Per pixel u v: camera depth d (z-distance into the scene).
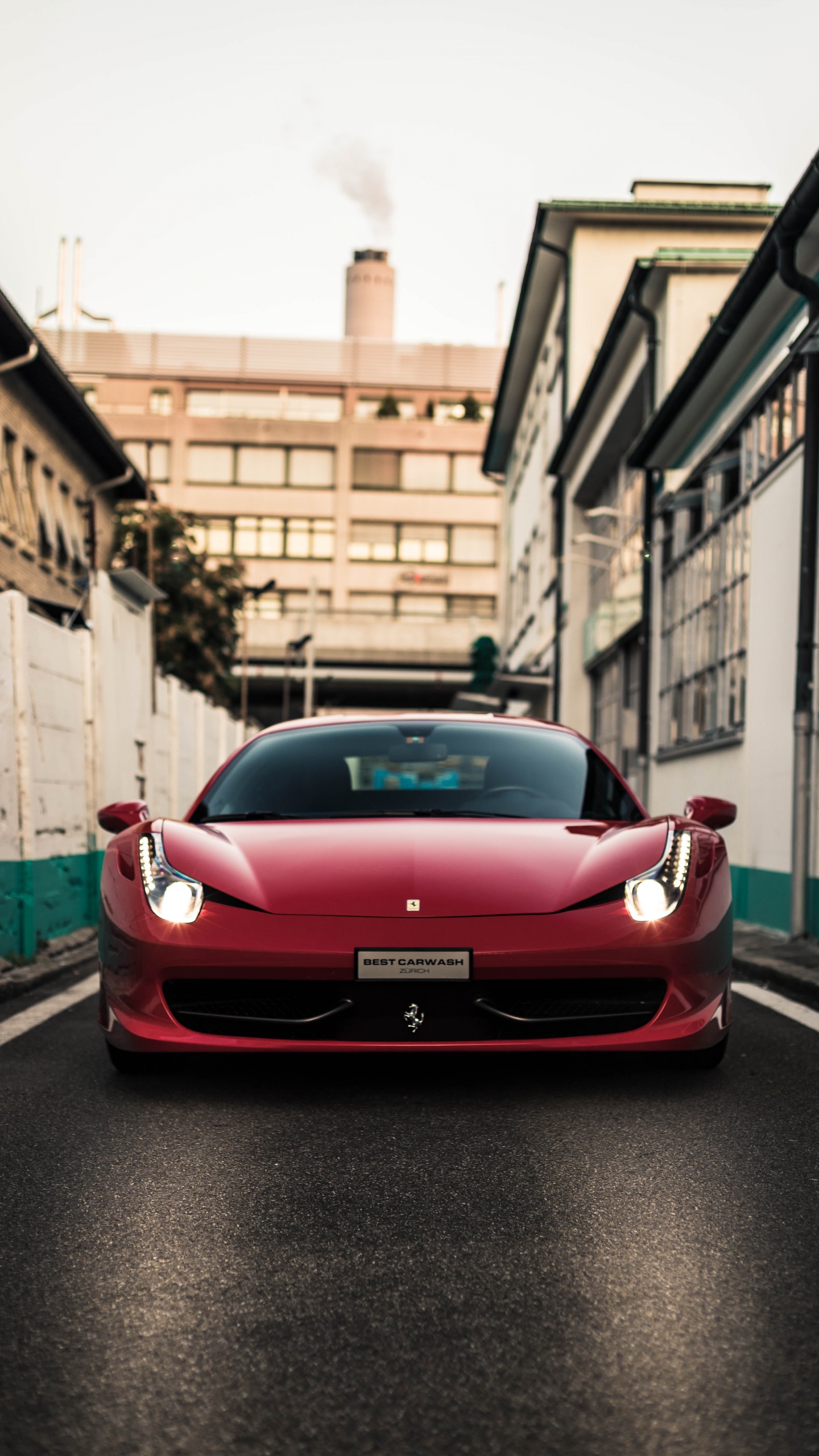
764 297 10.30
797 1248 2.62
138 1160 3.26
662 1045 3.82
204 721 17.44
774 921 10.02
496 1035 3.76
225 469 58.75
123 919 3.97
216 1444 1.85
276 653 48.97
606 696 22.33
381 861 4.02
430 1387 2.02
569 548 24.53
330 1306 2.33
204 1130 3.55
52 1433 1.88
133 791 12.05
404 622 49.91
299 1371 2.07
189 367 62.16
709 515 12.92
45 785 8.37
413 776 4.88
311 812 4.67
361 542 58.66
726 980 4.05
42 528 21.61
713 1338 2.18
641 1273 2.48
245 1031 3.82
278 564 58.44
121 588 12.32
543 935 3.75
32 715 8.12
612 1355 2.12
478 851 4.10
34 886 7.72
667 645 14.91
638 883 3.95
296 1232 2.73
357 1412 1.94
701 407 13.05
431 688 45.72
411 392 62.72
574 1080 4.15
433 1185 3.04
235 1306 2.33
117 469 25.61
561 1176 3.12
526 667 31.16
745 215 23.12
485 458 39.66
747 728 11.02
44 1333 2.22
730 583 11.89
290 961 3.72
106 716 10.34
